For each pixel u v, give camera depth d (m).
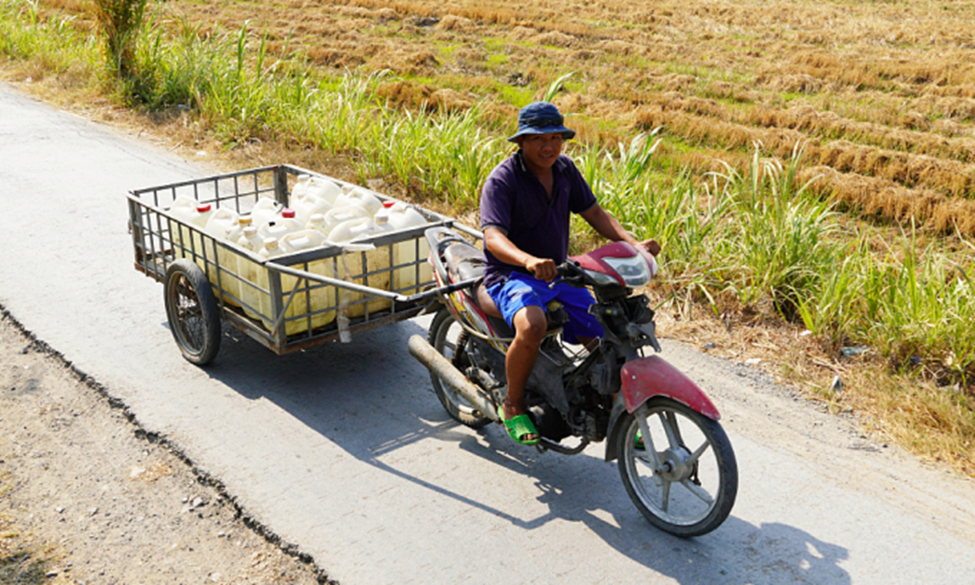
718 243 6.40
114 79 12.48
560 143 3.75
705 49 20.61
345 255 4.79
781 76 16.88
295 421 4.62
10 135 10.45
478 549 3.62
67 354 5.23
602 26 23.94
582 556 3.60
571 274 3.59
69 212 7.79
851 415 4.84
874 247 8.01
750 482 4.17
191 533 3.73
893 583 3.47
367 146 9.55
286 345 4.62
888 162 10.98
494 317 4.06
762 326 5.89
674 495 4.04
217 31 13.88
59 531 3.70
